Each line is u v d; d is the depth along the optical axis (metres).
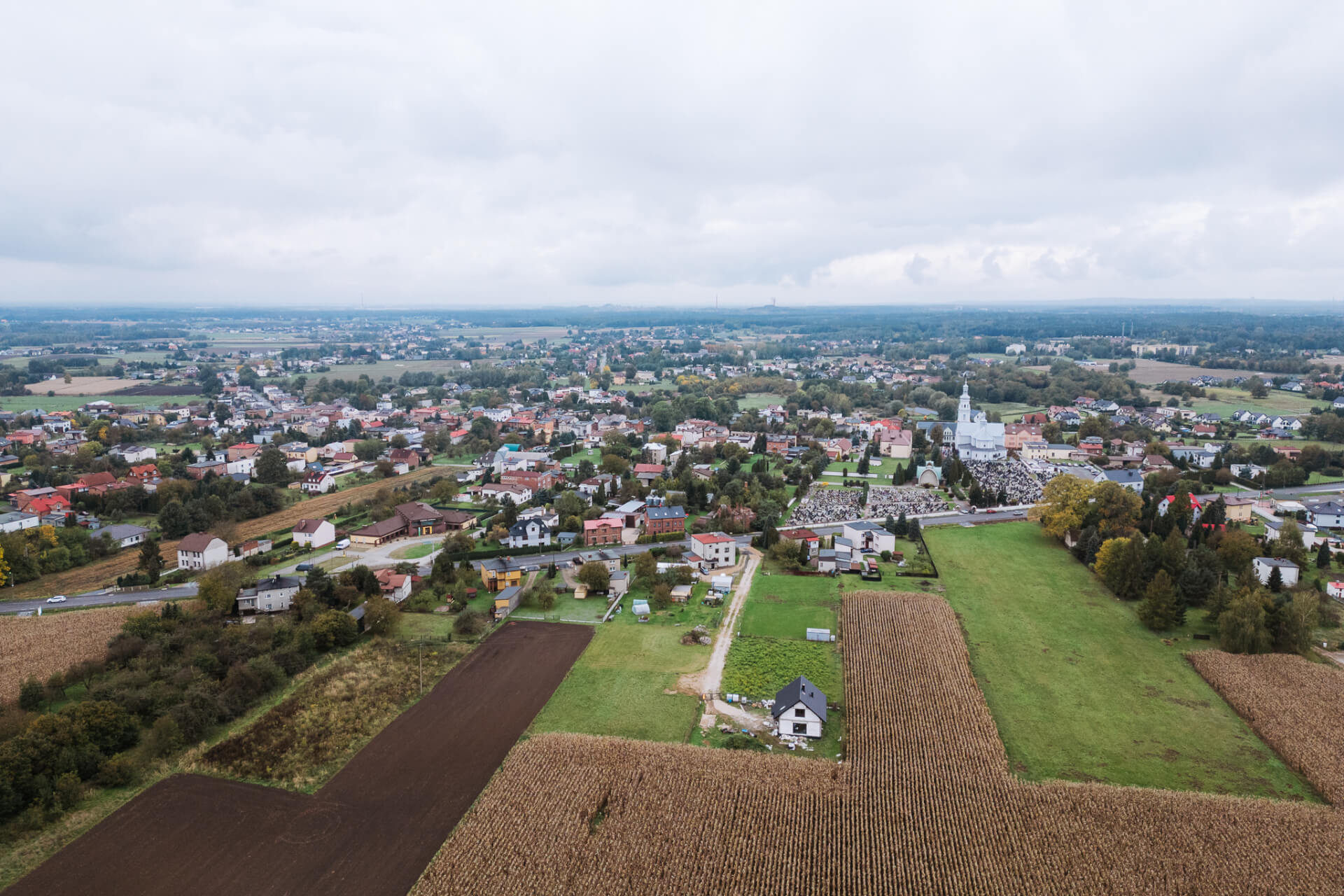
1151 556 152.50
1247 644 123.81
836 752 100.44
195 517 199.75
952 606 147.62
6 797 85.81
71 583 162.00
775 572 168.12
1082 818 85.44
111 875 78.62
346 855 81.69
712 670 122.00
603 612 145.38
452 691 115.19
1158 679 118.50
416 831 85.31
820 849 81.75
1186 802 87.44
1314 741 99.88
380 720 107.25
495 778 92.75
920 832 83.94
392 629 135.00
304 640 124.62
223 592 141.88
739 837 83.38
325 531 190.38
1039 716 108.00
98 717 97.75
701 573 166.50
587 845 82.25
